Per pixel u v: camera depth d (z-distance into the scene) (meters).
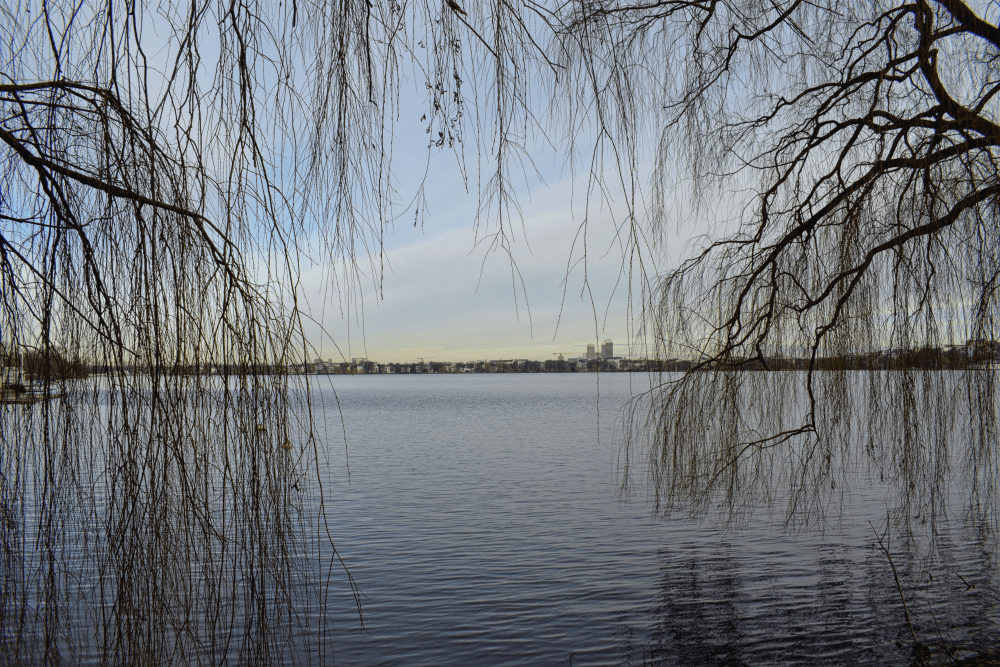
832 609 8.87
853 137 5.53
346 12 2.32
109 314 2.20
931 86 5.16
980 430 4.75
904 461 5.02
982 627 7.66
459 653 7.98
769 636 8.16
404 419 58.44
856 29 5.61
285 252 2.36
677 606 9.31
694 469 6.21
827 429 5.82
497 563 11.78
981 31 4.88
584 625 8.77
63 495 2.32
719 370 6.20
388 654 7.94
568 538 13.45
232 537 2.35
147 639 2.24
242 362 2.36
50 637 2.25
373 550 12.78
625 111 2.73
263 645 2.33
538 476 22.83
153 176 2.15
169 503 2.29
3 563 2.32
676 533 13.34
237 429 2.37
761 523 13.10
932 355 4.87
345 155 2.36
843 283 5.61
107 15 2.11
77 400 2.35
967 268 4.75
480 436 40.34
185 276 2.33
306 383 2.46
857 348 5.53
